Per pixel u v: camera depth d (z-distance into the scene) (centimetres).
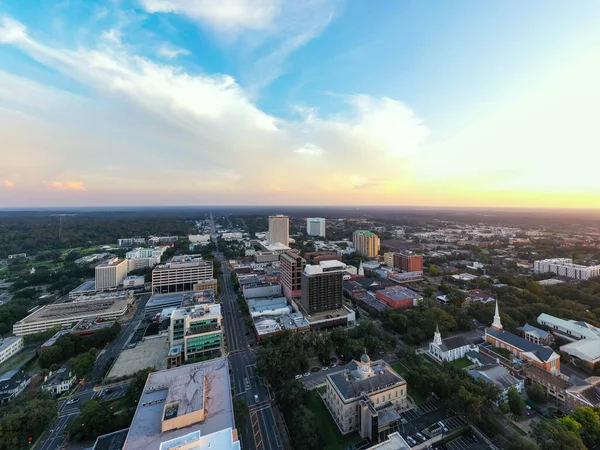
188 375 10900
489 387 12600
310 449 10612
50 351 17050
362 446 11150
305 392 13525
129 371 16588
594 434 10500
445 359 16575
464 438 11375
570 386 13038
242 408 12112
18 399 13450
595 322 19312
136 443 8275
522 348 16138
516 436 10544
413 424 12025
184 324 18712
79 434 11556
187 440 7875
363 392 12200
